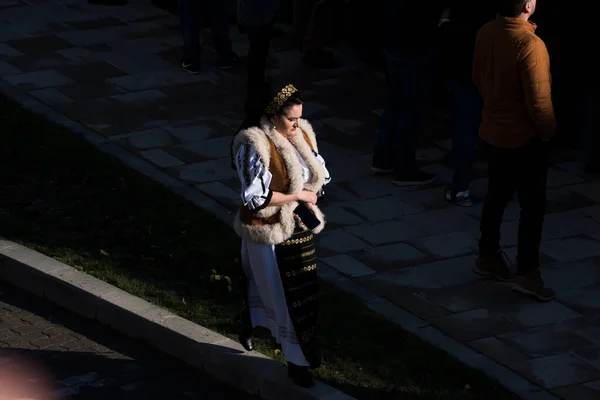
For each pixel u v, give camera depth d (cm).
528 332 1157
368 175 1581
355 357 1076
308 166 991
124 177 1524
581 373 1078
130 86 1906
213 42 2136
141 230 1359
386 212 1459
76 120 1745
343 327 1135
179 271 1259
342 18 2052
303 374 1007
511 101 1177
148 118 1767
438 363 1067
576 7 1608
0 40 2105
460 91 1433
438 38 1476
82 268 1255
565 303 1220
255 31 1773
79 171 1537
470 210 1472
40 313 1214
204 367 1095
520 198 1209
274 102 964
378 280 1269
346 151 1670
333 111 1834
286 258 980
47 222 1378
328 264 1304
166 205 1438
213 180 1543
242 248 1016
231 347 1086
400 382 1032
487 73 1191
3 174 1512
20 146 1609
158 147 1653
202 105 1834
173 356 1123
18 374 1076
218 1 1952
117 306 1167
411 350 1095
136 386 1066
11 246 1301
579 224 1430
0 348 1129
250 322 1048
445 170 1612
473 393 1017
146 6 2380
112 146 1648
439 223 1430
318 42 2028
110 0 2355
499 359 1101
